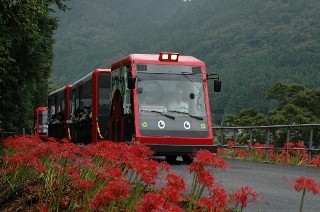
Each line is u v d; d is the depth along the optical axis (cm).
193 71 1723
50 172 739
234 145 2227
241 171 1392
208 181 495
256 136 2042
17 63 2691
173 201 369
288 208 744
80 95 2597
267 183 1084
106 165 662
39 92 5631
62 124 3156
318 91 7244
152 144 1631
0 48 1861
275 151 1878
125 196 436
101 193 437
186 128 1664
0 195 691
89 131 2322
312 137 1677
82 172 661
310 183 376
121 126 1791
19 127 5103
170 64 1717
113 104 1912
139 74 1691
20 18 1764
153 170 551
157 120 1655
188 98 1697
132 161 599
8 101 3194
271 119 7106
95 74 2177
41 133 5269
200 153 500
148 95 1677
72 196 587
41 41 2623
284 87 7744
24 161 730
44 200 636
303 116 6931
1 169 809
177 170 1376
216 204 460
